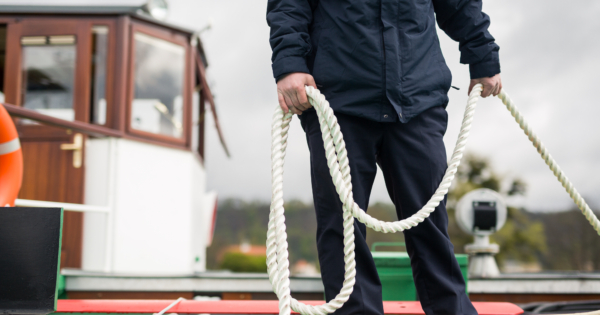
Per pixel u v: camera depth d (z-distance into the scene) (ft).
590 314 4.45
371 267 4.23
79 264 12.08
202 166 16.89
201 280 8.79
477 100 4.70
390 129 4.29
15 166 5.92
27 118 9.87
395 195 4.43
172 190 13.61
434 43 4.52
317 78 4.27
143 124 13.29
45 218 4.24
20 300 4.13
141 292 8.70
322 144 4.30
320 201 4.33
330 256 4.20
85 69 12.98
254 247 139.85
